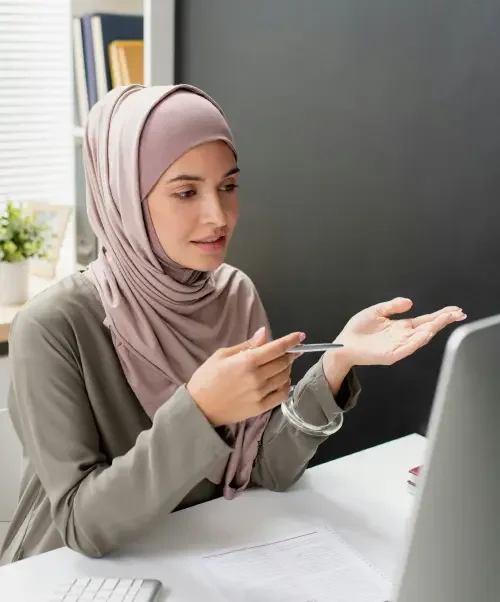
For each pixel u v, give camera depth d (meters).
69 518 1.14
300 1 1.78
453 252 1.54
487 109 1.43
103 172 1.28
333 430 1.32
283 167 1.90
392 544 1.18
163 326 1.32
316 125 1.79
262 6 1.88
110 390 1.29
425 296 1.61
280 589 1.06
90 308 1.29
